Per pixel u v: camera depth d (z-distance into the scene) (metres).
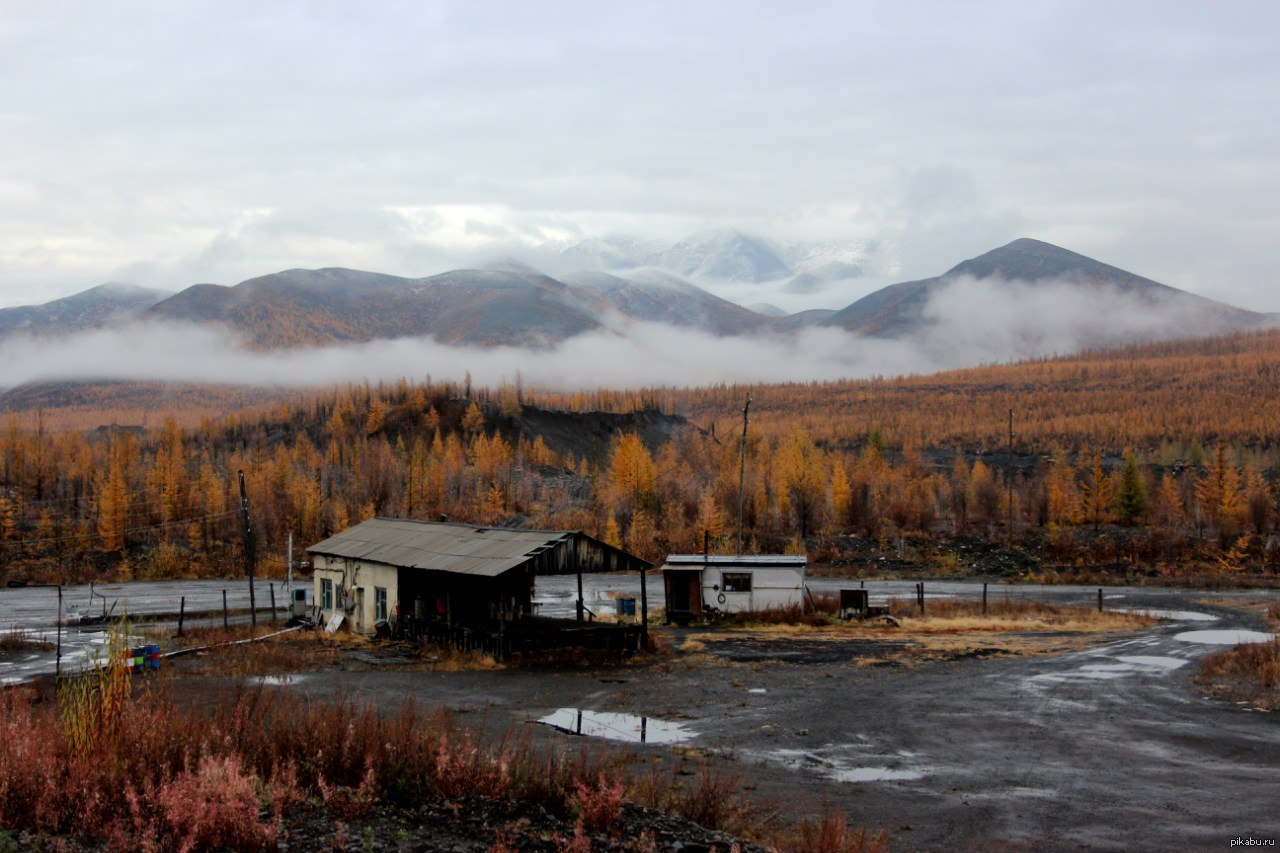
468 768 14.35
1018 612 51.25
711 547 89.00
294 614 44.88
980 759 19.75
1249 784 17.77
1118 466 179.12
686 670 31.08
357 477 128.12
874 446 170.75
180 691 25.27
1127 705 25.59
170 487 105.69
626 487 109.94
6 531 100.00
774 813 15.40
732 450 159.00
